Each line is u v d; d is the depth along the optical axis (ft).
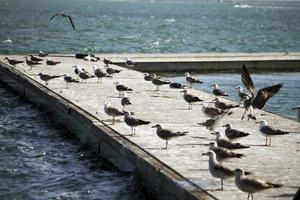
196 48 283.59
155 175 58.65
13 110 104.83
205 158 62.34
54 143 83.92
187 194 52.13
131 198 61.93
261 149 66.95
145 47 280.72
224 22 612.29
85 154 78.07
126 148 65.82
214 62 166.40
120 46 280.10
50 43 274.16
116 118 80.18
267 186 49.32
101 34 356.59
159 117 82.23
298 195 48.03
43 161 75.31
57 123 94.32
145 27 460.55
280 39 363.97
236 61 169.07
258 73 167.02
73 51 243.60
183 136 71.26
